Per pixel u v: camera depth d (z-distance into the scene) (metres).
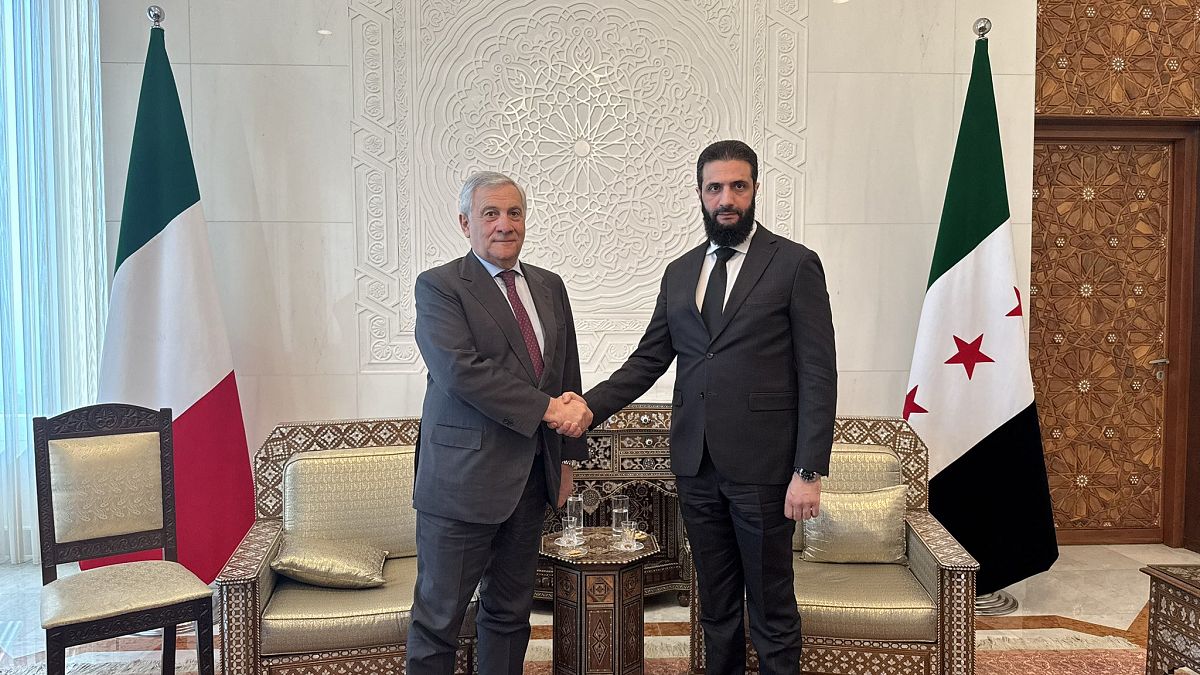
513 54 3.74
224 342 3.41
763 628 2.45
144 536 2.69
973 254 3.56
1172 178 4.39
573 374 2.65
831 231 3.84
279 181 3.66
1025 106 3.83
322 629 2.47
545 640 3.20
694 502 2.50
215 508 3.36
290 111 3.65
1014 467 3.53
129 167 3.36
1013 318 3.52
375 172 3.70
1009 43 3.80
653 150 3.81
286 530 2.87
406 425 3.18
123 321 3.30
